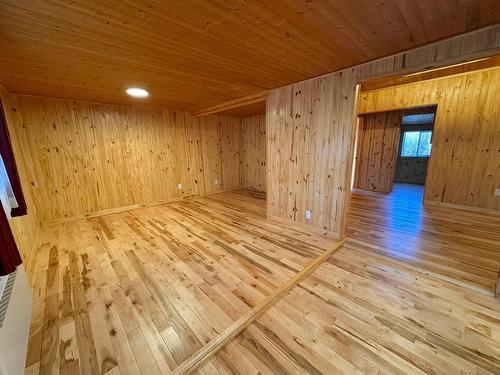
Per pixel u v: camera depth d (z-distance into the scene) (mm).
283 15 1373
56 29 1446
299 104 2910
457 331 1431
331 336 1406
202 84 2844
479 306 1643
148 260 2359
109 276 2078
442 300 1711
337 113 2564
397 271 2107
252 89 3182
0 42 1582
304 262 2279
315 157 2865
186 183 5102
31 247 2461
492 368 1194
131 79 2547
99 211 3922
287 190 3279
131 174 4250
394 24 1520
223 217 3779
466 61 1717
